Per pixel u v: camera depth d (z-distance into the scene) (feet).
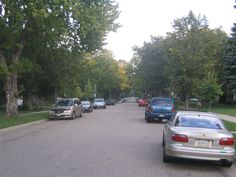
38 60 128.06
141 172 34.19
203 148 36.14
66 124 90.27
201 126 38.68
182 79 129.18
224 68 165.89
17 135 64.59
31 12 83.76
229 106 185.98
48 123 94.43
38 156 41.93
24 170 34.12
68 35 107.45
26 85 144.15
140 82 274.98
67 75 140.26
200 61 127.85
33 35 102.99
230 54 158.51
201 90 111.55
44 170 34.17
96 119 109.91
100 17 106.63
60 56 121.08
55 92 151.02
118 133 67.92
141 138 60.59
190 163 39.58
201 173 34.91
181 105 185.16
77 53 117.08
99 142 54.80
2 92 145.48
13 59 102.01
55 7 87.71
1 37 95.04
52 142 54.54
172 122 40.29
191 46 131.23
